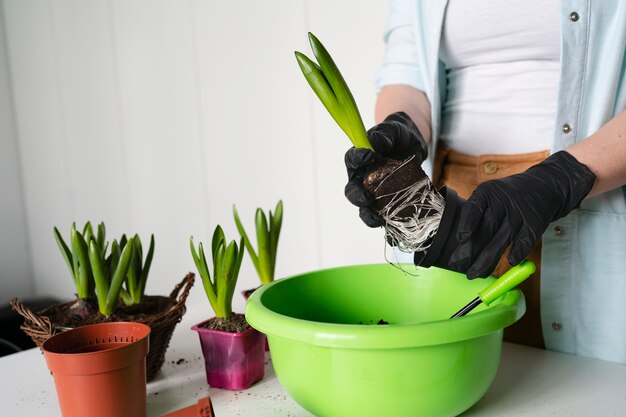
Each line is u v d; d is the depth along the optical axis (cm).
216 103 214
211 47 211
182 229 240
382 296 93
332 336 68
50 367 77
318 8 176
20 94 311
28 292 324
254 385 89
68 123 285
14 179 320
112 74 255
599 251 92
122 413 78
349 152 77
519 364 92
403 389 70
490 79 99
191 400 85
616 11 87
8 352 215
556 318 96
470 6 96
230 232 220
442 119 108
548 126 94
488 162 99
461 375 71
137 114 249
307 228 192
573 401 80
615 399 80
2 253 316
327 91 78
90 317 94
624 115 82
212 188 223
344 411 72
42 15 285
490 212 75
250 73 199
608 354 93
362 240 176
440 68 106
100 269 92
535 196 76
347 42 170
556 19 89
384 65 112
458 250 74
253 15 195
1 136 313
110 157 267
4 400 88
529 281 98
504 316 71
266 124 198
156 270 256
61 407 78
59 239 98
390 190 76
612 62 88
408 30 108
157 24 231
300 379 73
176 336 107
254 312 75
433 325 68
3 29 310
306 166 188
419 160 87
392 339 67
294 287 88
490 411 79
